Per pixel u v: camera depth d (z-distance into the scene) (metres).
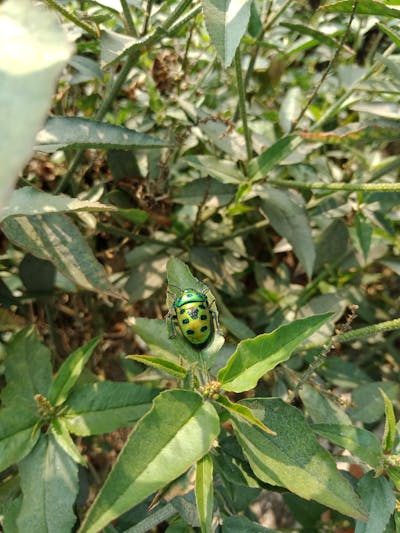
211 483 0.09
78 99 0.17
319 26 0.18
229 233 0.18
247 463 0.10
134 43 0.11
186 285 0.11
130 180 0.16
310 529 0.14
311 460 0.09
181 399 0.08
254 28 0.16
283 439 0.09
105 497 0.07
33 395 0.11
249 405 0.09
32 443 0.11
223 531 0.10
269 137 0.18
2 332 0.17
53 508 0.10
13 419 0.11
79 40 0.18
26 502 0.10
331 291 0.18
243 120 0.14
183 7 0.11
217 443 0.10
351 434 0.10
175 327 0.10
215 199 0.16
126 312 0.18
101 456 0.18
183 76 0.17
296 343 0.09
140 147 0.11
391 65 0.14
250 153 0.14
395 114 0.14
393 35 0.12
